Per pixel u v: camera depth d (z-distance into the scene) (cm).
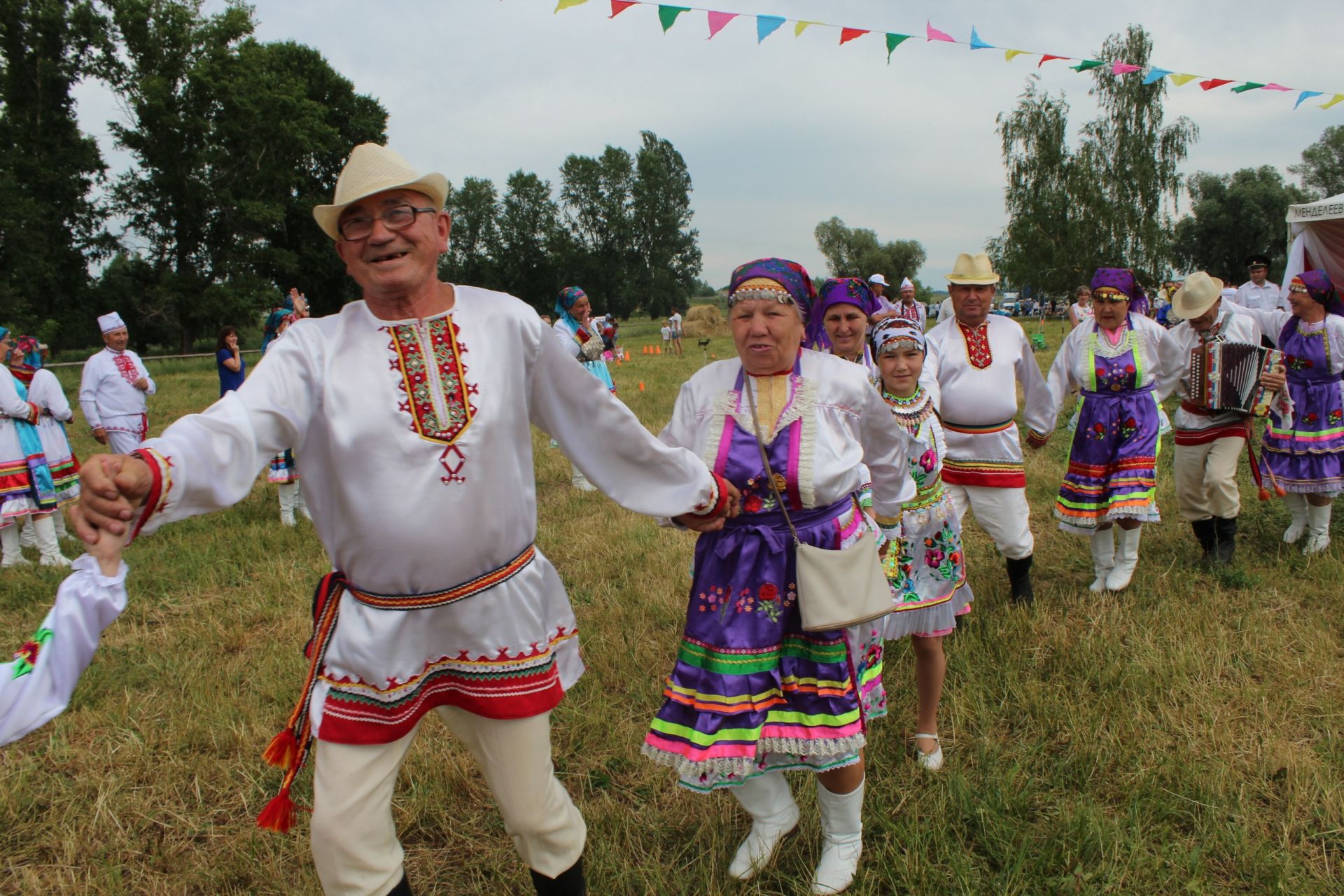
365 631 234
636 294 7988
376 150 226
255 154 4231
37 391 770
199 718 418
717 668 287
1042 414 543
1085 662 435
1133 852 302
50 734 413
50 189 3994
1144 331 542
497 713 244
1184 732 373
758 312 289
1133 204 3975
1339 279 1145
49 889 313
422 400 225
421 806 348
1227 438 565
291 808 246
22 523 786
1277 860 296
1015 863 301
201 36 4109
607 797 351
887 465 326
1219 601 510
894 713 403
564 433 259
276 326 852
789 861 315
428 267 233
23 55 3941
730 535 292
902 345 381
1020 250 4225
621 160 8025
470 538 232
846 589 275
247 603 572
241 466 209
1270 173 5109
